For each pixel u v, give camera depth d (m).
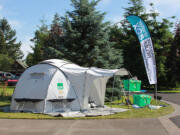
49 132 6.58
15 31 63.44
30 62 37.38
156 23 36.81
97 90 12.70
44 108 9.77
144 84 36.50
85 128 7.14
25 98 10.11
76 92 10.83
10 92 19.53
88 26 16.72
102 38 16.69
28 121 8.12
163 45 36.47
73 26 16.91
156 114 10.17
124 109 11.57
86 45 15.81
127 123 8.03
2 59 38.09
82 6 16.78
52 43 19.61
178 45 34.91
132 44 36.53
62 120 8.41
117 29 40.19
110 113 9.95
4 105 12.50
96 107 12.30
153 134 6.52
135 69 36.09
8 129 6.86
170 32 37.06
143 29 12.38
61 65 11.27
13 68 41.53
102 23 16.69
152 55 12.22
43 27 33.47
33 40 34.03
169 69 35.88
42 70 10.82
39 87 10.22
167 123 8.17
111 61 16.75
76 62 16.33
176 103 15.83
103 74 10.63
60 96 10.23
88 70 11.38
